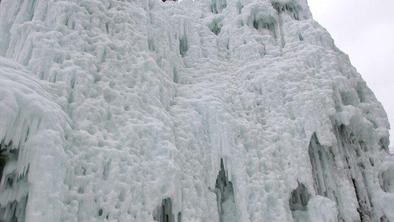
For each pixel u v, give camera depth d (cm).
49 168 693
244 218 1059
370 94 1683
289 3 1894
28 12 1072
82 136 836
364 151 1497
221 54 1639
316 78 1477
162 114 1059
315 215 1152
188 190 988
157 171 900
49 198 672
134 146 920
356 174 1380
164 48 1314
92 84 958
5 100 680
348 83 1538
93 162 820
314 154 1313
